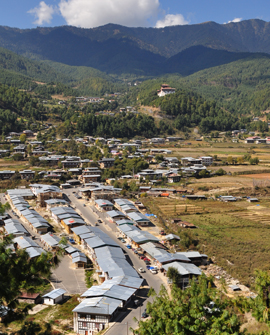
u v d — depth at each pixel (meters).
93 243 124.50
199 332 53.16
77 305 85.06
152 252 118.19
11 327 72.38
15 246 122.94
